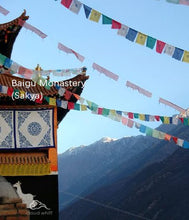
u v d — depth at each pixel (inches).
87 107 825.5
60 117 1080.8
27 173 943.7
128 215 4817.9
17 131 984.9
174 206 4431.6
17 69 657.6
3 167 945.5
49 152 975.0
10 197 320.2
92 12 495.8
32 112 1000.9
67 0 485.1
